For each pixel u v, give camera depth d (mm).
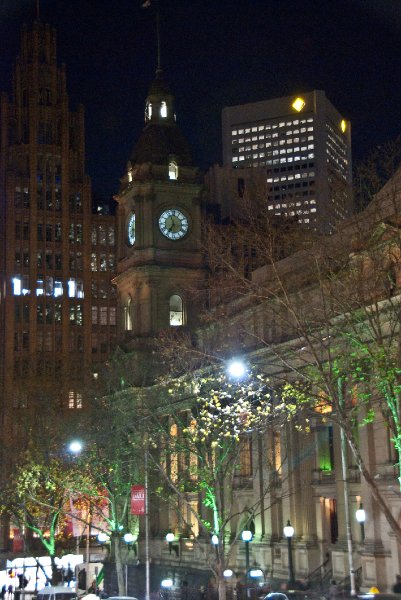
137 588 91875
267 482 72688
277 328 61812
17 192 168125
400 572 55594
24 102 173625
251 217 52344
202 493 82438
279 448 73125
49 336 163875
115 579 97125
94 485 74500
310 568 67062
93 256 171000
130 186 100875
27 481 77375
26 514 83812
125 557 90375
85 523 72812
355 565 60938
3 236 169375
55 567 79625
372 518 59031
